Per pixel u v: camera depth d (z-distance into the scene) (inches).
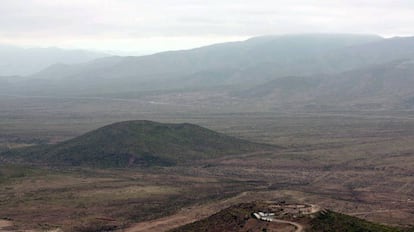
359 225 5088.6
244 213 5541.3
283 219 5310.0
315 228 5044.3
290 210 5600.4
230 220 5423.2
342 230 4943.4
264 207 5708.7
